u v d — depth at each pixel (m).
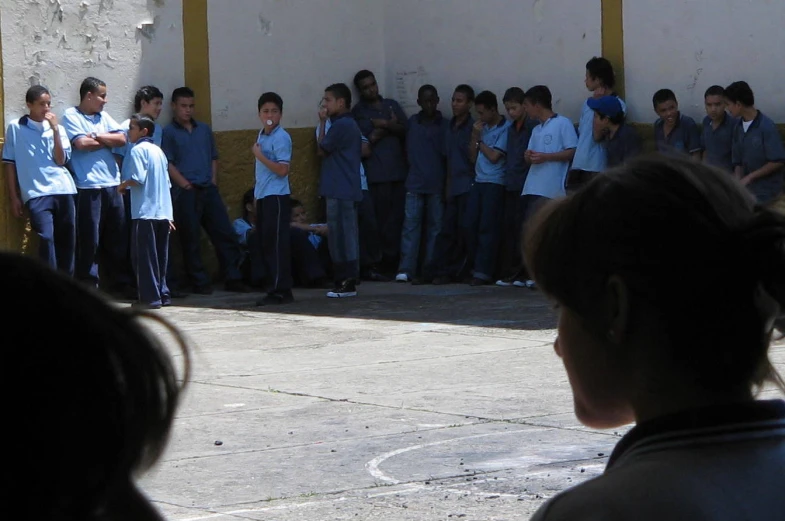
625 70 27.78
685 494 2.89
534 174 27.73
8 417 2.13
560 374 17.64
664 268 3.04
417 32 32.00
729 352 3.08
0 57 26.73
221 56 30.20
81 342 2.20
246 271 29.66
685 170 3.18
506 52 30.16
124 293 27.95
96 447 2.19
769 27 25.47
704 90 26.53
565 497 3.00
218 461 13.07
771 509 2.89
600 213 3.15
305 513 11.07
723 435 3.05
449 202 29.92
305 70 31.67
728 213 3.09
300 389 17.09
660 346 3.10
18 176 26.58
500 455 12.98
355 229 27.88
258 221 26.62
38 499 2.16
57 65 27.56
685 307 3.05
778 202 3.19
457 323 23.20
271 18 31.00
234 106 30.48
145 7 28.88
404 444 13.60
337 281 27.88
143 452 2.31
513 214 28.86
